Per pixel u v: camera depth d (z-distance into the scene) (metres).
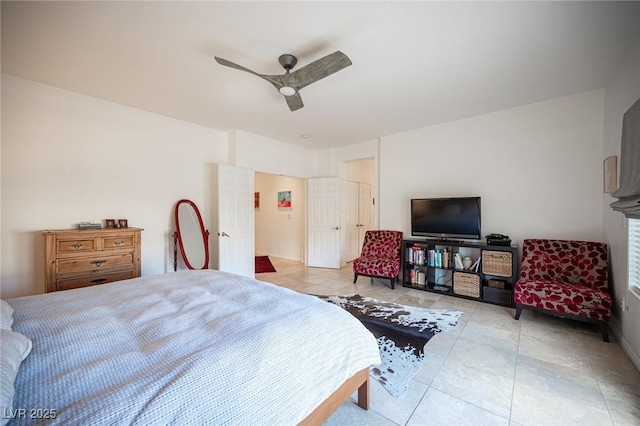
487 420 1.47
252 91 2.93
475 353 2.18
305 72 2.06
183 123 3.92
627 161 2.01
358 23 1.87
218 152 4.36
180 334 1.14
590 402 1.60
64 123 2.89
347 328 1.40
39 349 0.99
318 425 1.16
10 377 0.73
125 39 2.04
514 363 2.03
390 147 4.68
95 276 2.83
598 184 2.96
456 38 2.03
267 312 1.40
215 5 1.70
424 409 1.55
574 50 2.18
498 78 2.67
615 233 2.56
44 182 2.78
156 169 3.63
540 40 2.05
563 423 1.44
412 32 1.96
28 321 1.24
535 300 2.72
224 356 0.97
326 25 1.89
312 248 5.82
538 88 2.91
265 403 0.92
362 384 1.51
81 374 0.85
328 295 3.78
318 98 3.13
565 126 3.14
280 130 4.41
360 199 6.58
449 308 3.22
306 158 5.73
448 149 4.02
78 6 1.69
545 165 3.28
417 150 4.35
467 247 3.74
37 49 2.15
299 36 2.02
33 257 2.71
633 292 2.11
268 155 4.88
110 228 3.09
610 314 2.45
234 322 1.26
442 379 1.84
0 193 2.55
